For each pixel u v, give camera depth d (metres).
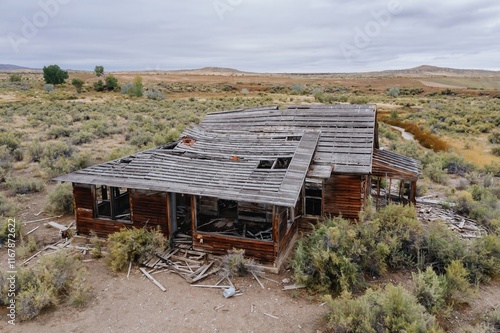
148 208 11.63
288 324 8.08
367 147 13.27
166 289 9.49
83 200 12.18
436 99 76.19
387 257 10.66
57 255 9.56
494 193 18.28
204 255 11.03
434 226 11.63
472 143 32.22
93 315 8.38
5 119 35.09
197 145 14.88
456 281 9.11
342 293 8.14
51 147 23.41
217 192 10.22
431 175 21.38
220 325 8.04
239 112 18.08
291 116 16.06
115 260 10.53
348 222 11.20
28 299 8.25
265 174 11.37
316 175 11.82
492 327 7.64
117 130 32.09
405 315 6.98
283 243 11.11
